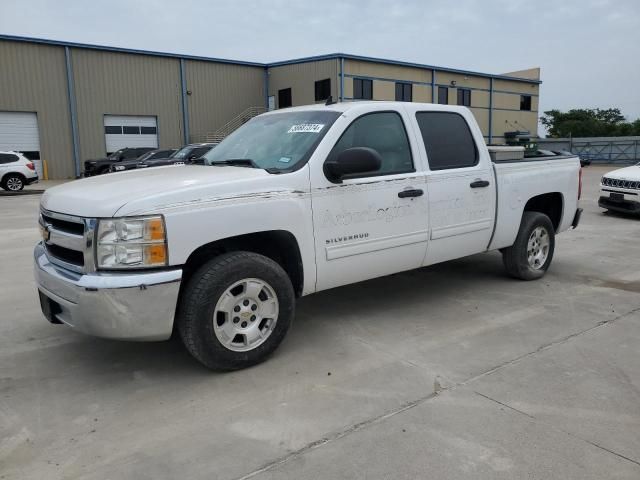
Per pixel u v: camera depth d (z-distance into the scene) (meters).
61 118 31.00
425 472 2.75
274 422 3.25
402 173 4.76
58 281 3.63
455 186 5.16
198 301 3.66
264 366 4.04
